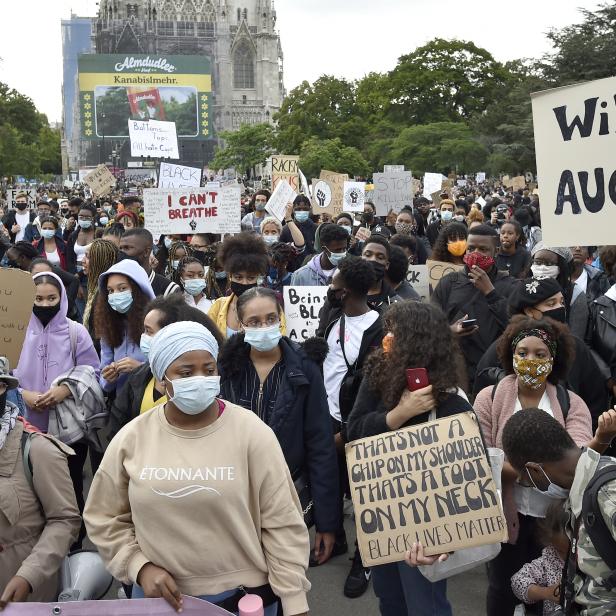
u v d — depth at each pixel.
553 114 3.87
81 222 10.69
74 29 141.62
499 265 7.95
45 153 111.81
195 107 87.50
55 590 3.34
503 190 36.84
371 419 3.44
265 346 3.91
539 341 3.74
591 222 3.80
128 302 4.87
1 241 11.69
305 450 4.00
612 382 5.07
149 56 86.19
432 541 3.13
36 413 4.77
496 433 3.90
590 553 2.62
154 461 2.71
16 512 3.13
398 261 6.16
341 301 4.92
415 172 56.75
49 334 4.96
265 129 81.88
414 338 3.31
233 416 2.82
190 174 14.06
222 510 2.68
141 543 2.71
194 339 2.74
